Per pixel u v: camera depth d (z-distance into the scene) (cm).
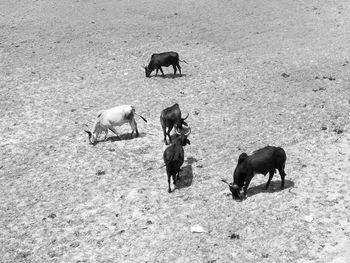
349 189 1725
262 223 1573
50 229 1662
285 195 1714
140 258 1473
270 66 3191
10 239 1623
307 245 1445
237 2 4744
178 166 1811
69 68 3384
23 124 2548
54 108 2736
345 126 2269
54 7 4838
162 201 1775
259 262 1396
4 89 3033
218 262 1416
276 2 4656
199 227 1580
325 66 3088
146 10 4675
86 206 1784
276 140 2184
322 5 4438
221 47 3672
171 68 3353
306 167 1917
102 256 1500
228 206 1691
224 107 2622
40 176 2023
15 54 3669
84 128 2459
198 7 4681
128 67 3372
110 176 1984
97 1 5047
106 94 2909
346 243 1430
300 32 3828
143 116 2575
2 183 1986
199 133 2330
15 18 4509
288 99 2642
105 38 3972
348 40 3534
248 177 1675
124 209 1744
